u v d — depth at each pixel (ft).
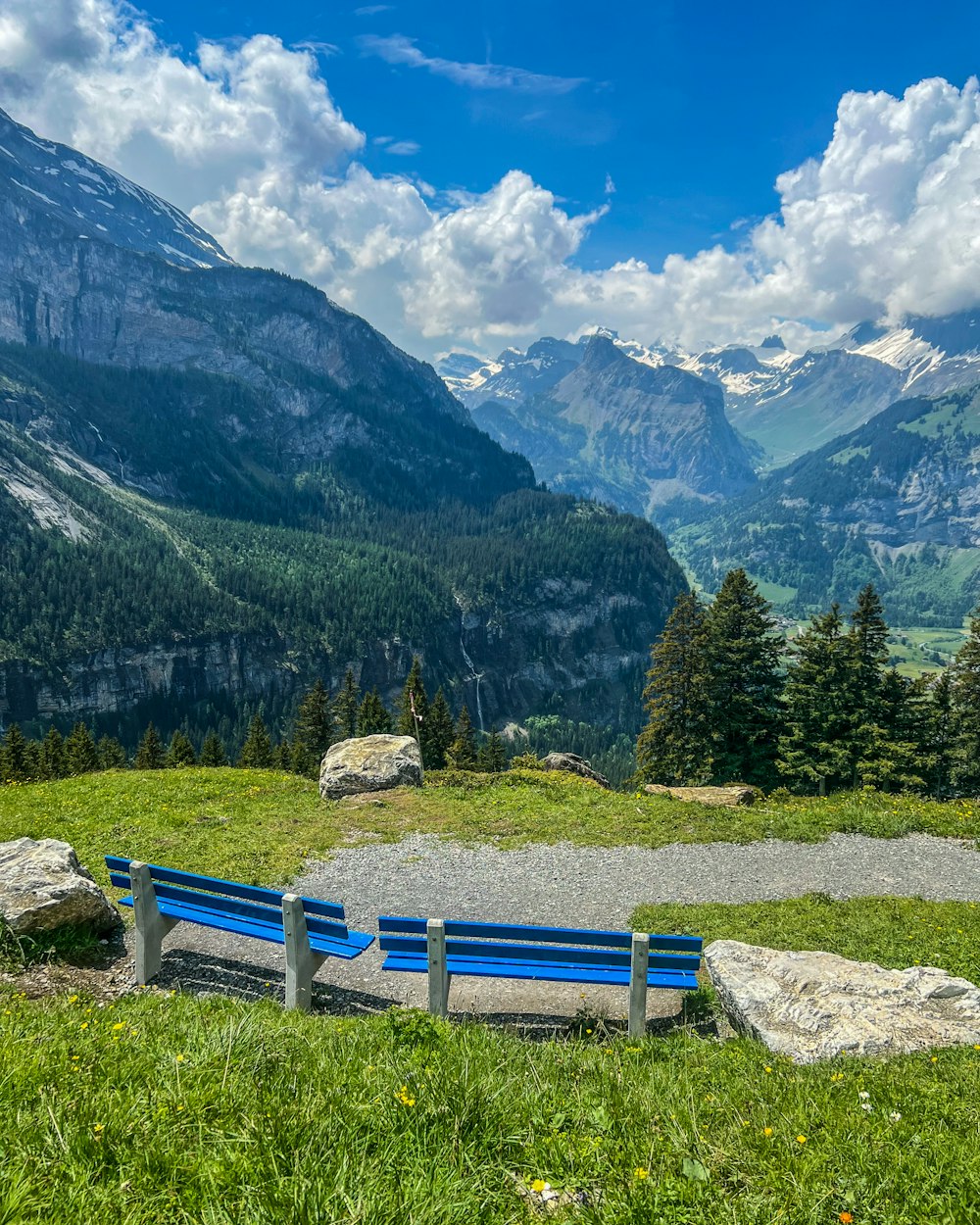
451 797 77.20
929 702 166.09
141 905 32.22
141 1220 12.03
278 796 80.28
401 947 28.22
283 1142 14.33
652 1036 27.89
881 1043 24.93
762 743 148.25
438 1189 13.19
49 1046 18.93
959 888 53.67
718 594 153.28
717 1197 13.73
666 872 55.01
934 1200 13.57
